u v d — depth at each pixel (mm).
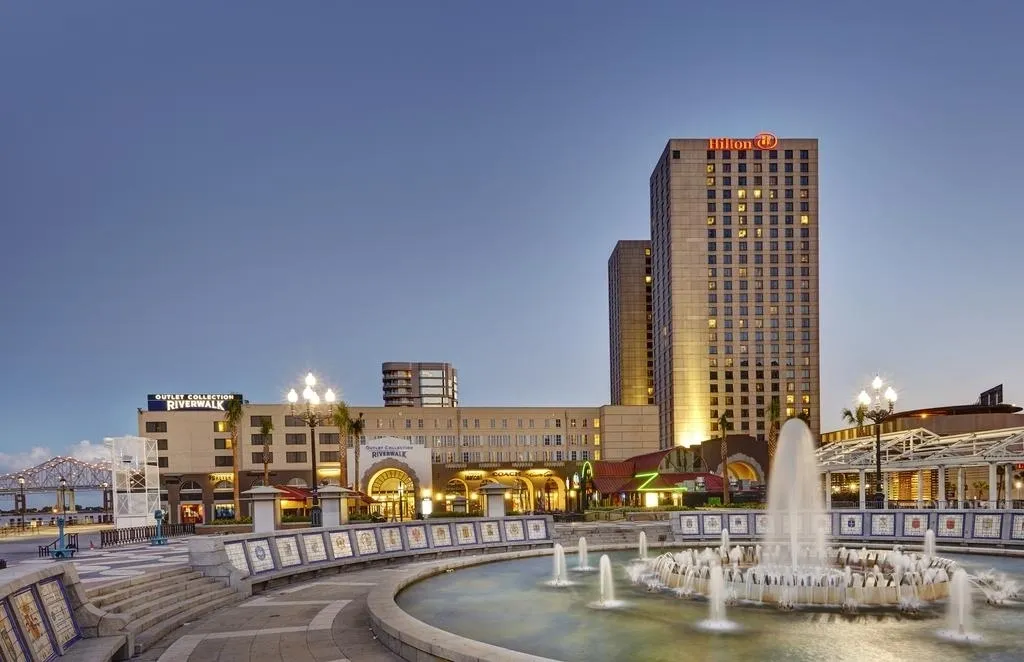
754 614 17156
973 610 17484
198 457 95812
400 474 73750
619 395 188250
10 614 10898
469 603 19047
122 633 13711
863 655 13422
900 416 98438
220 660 13188
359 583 23141
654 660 13109
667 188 150375
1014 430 51312
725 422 79125
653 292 163500
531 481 99938
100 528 57844
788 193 147500
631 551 32344
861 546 32375
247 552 22141
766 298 145375
